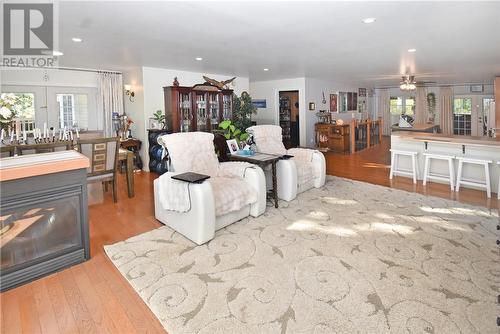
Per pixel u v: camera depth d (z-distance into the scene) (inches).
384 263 94.4
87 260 100.6
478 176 176.9
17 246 90.0
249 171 135.8
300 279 86.7
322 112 351.9
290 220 132.3
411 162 209.0
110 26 124.9
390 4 105.2
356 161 278.4
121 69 251.9
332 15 115.4
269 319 70.9
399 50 187.0
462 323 68.1
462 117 459.8
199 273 91.0
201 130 250.8
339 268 92.1
